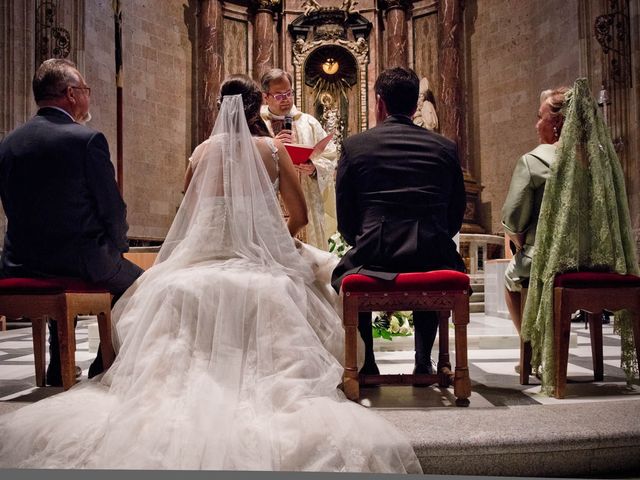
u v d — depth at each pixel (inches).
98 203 134.0
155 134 526.6
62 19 408.5
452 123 541.3
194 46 566.9
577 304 130.3
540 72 500.7
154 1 526.9
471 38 563.2
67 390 123.9
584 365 179.6
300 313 115.9
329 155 200.5
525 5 514.6
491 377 159.2
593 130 136.3
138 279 140.1
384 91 137.4
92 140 132.9
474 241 442.6
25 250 134.0
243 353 112.3
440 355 145.9
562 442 97.8
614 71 398.6
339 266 130.8
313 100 596.7
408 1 581.3
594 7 428.5
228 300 113.8
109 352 137.8
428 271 125.0
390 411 115.6
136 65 509.4
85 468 87.1
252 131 139.9
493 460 97.1
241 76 140.6
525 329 138.3
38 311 128.2
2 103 360.5
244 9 587.8
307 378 107.8
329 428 92.1
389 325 217.0
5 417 104.3
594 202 135.7
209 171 129.4
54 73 137.9
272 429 93.9
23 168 131.0
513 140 527.2
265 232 127.4
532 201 147.0
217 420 94.0
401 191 128.2
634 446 100.7
